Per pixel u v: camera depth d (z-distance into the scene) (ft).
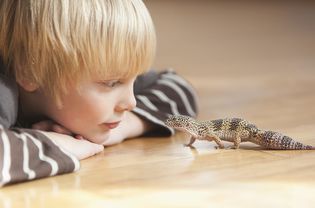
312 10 12.77
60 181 4.16
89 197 3.97
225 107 5.75
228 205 3.89
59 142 4.42
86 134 4.57
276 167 4.32
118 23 4.40
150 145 4.80
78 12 4.36
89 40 4.35
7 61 4.46
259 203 3.91
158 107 5.12
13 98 4.38
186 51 8.88
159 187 4.08
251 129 4.64
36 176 4.14
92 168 4.35
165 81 5.32
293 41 9.76
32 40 4.37
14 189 4.06
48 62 4.38
